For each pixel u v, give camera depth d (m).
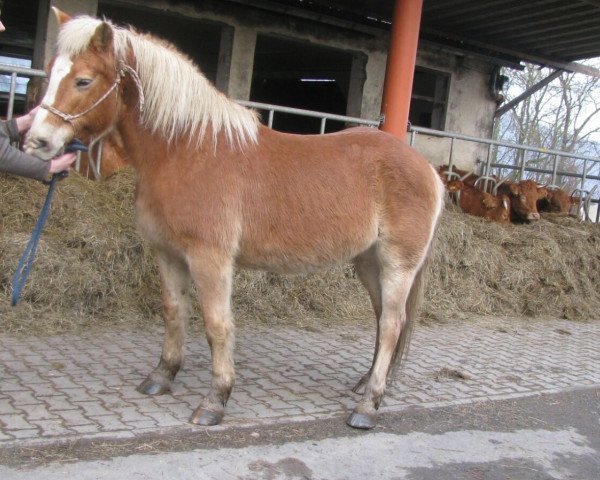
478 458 3.43
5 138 3.00
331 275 6.34
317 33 10.09
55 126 3.03
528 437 3.76
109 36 3.09
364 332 5.70
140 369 4.20
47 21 8.18
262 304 5.85
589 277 7.77
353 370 4.64
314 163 3.53
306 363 4.70
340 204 3.52
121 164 6.20
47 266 5.05
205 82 3.44
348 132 3.80
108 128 3.28
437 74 11.77
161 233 3.37
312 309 6.09
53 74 3.05
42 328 4.79
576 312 7.27
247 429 3.44
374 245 3.79
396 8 6.86
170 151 3.30
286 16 9.80
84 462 2.90
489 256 7.23
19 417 3.26
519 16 9.32
